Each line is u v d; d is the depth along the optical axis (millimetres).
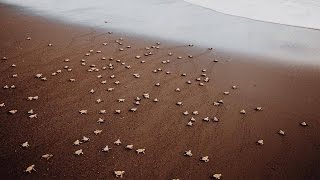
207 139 5773
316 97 7500
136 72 8367
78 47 9758
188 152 5324
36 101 6633
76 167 4891
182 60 9344
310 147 5672
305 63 9500
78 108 6508
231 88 7797
